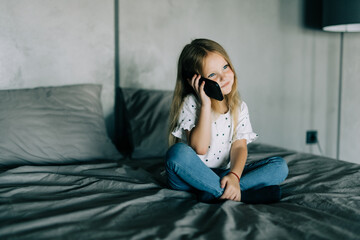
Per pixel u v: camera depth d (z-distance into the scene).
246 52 2.61
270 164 1.25
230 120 1.36
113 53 2.25
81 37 2.16
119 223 0.91
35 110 1.77
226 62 1.34
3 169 1.52
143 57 2.31
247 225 0.89
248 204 1.11
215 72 1.31
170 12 2.35
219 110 1.36
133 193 1.18
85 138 1.80
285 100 2.77
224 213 0.96
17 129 1.66
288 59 2.74
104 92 2.26
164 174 1.46
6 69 2.02
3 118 1.67
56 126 1.76
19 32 2.02
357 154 3.03
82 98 1.98
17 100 1.78
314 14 2.77
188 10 2.40
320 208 1.06
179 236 0.83
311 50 2.79
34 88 1.92
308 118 2.85
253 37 2.61
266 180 1.23
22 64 2.05
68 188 1.21
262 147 2.09
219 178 1.15
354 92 2.95
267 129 2.74
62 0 2.10
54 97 1.89
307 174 1.45
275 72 2.71
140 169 1.50
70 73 2.16
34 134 1.68
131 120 2.03
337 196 1.14
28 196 1.12
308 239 0.81
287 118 2.79
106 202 1.05
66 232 0.83
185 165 1.11
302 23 2.74
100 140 1.87
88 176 1.40
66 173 1.43
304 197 1.14
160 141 1.95
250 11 2.58
